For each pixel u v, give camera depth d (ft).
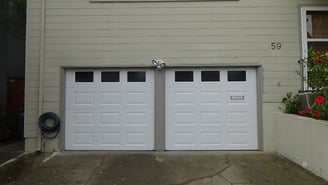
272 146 30.58
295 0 31.14
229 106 31.09
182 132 30.96
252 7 31.14
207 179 22.56
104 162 27.07
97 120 31.17
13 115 42.91
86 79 31.40
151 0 31.17
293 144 26.43
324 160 21.44
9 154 30.48
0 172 24.68
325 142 21.26
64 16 31.32
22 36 49.96
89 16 31.32
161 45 31.01
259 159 27.73
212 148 30.91
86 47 31.19
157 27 31.12
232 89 31.12
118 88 31.22
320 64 23.88
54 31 31.30
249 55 30.94
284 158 27.94
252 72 31.19
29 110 31.14
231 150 30.86
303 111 26.23
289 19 31.07
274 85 30.78
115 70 31.35
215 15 31.14
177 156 28.86
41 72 31.04
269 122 30.71
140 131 31.07
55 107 31.07
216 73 31.24
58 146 30.91
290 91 30.66
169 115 31.04
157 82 31.01
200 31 31.09
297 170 24.25
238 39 31.01
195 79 31.19
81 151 30.94
